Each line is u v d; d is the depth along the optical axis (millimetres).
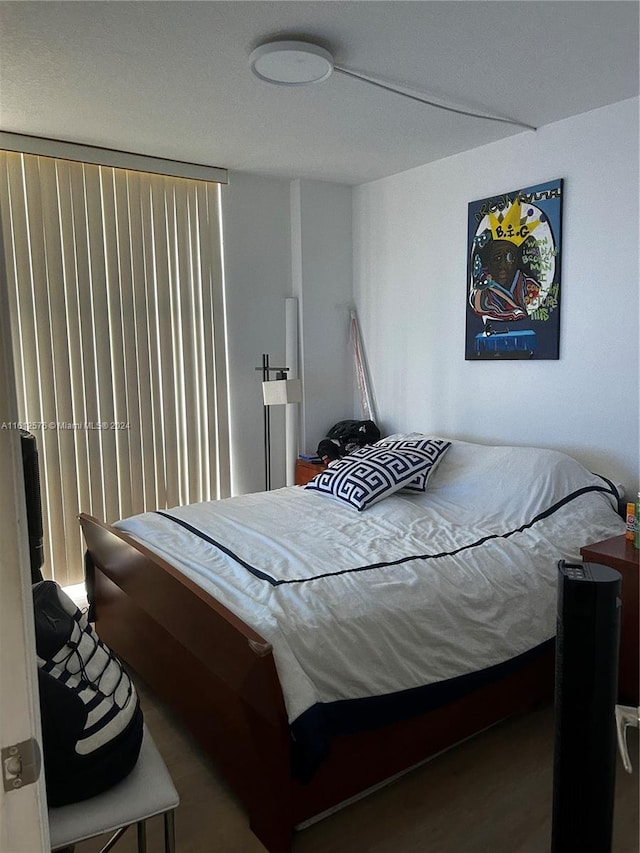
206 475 4004
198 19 2029
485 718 2160
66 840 1259
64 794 1311
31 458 1958
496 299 3369
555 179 3053
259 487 4242
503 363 3393
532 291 3195
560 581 1487
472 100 2752
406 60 2352
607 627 1440
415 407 3949
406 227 3891
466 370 3596
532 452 3010
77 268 3447
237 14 2004
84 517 2742
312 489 3252
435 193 3682
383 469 3039
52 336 3408
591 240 2941
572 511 2715
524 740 2260
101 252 3508
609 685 1463
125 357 3639
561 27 2105
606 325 2918
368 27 2104
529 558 2340
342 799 1834
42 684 1280
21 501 830
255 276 4078
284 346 4246
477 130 3137
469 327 3535
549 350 3146
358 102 2752
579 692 1469
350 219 4301
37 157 3268
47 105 2758
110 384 3596
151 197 3654
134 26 2064
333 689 1771
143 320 3676
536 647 2229
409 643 1933
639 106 2713
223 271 3967
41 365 3383
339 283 4301
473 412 3582
